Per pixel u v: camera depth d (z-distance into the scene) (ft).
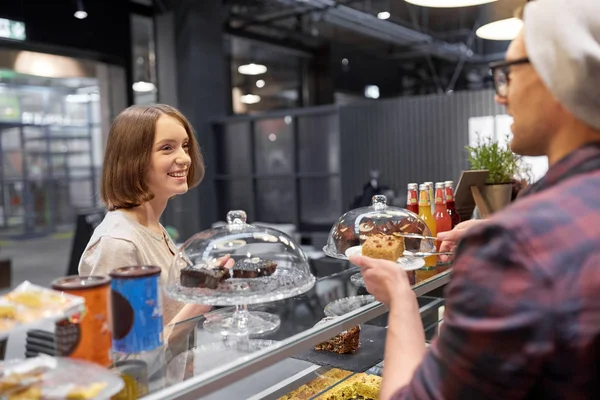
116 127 5.44
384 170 22.67
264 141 25.64
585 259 1.97
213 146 26.61
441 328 2.37
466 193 6.59
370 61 33.50
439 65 33.12
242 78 30.99
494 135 20.01
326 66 31.83
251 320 4.10
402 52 32.71
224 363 3.27
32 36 19.92
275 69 32.24
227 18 27.09
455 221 6.22
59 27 20.86
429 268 5.17
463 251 2.25
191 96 25.39
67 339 2.83
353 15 26.99
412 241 5.03
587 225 2.04
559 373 1.97
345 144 23.58
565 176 2.36
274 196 25.68
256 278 4.24
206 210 26.35
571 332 1.92
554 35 2.26
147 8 25.35
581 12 2.24
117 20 23.25
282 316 4.20
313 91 32.32
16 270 23.77
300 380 4.72
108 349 3.03
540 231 2.05
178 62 25.54
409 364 2.81
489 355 2.04
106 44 22.75
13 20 19.31
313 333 3.77
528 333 1.97
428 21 27.94
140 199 5.41
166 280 4.33
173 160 5.46
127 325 3.21
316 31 29.55
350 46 32.40
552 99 2.45
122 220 5.25
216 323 4.07
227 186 26.73
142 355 3.22
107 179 5.47
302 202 25.13
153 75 26.45
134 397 2.84
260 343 3.59
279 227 22.49
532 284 1.99
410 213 5.51
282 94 32.58
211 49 25.95
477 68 31.12
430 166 21.56
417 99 21.77
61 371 2.71
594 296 1.92
